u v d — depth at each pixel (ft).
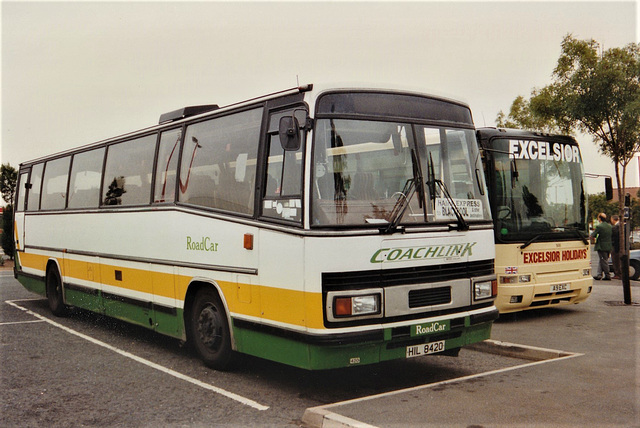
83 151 38.88
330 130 21.75
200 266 26.50
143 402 21.98
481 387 22.11
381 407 19.75
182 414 20.57
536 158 37.88
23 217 48.03
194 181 27.58
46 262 43.11
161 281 29.50
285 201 21.93
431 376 25.26
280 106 23.15
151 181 30.94
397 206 22.35
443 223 23.34
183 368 27.04
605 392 21.38
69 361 28.53
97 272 35.99
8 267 91.91
